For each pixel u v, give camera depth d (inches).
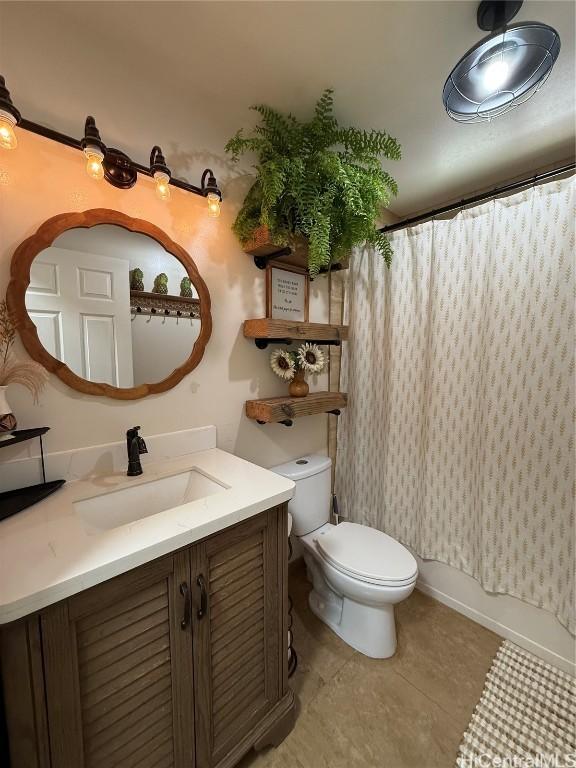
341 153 52.5
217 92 47.4
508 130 55.3
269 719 40.3
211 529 31.6
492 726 44.0
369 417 77.5
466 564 62.3
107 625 26.5
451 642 57.6
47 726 24.0
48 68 37.5
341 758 40.4
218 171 53.4
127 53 40.7
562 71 43.5
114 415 45.2
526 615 55.7
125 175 42.5
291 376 62.3
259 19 36.3
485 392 57.3
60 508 34.7
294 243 53.6
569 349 48.9
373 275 74.4
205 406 54.9
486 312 56.6
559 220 48.8
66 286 39.7
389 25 37.0
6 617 21.1
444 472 64.1
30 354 37.8
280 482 41.2
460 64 38.4
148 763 29.9
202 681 33.0
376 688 49.2
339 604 60.8
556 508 51.3
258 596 38.0
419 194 76.2
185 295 50.4
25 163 36.3
